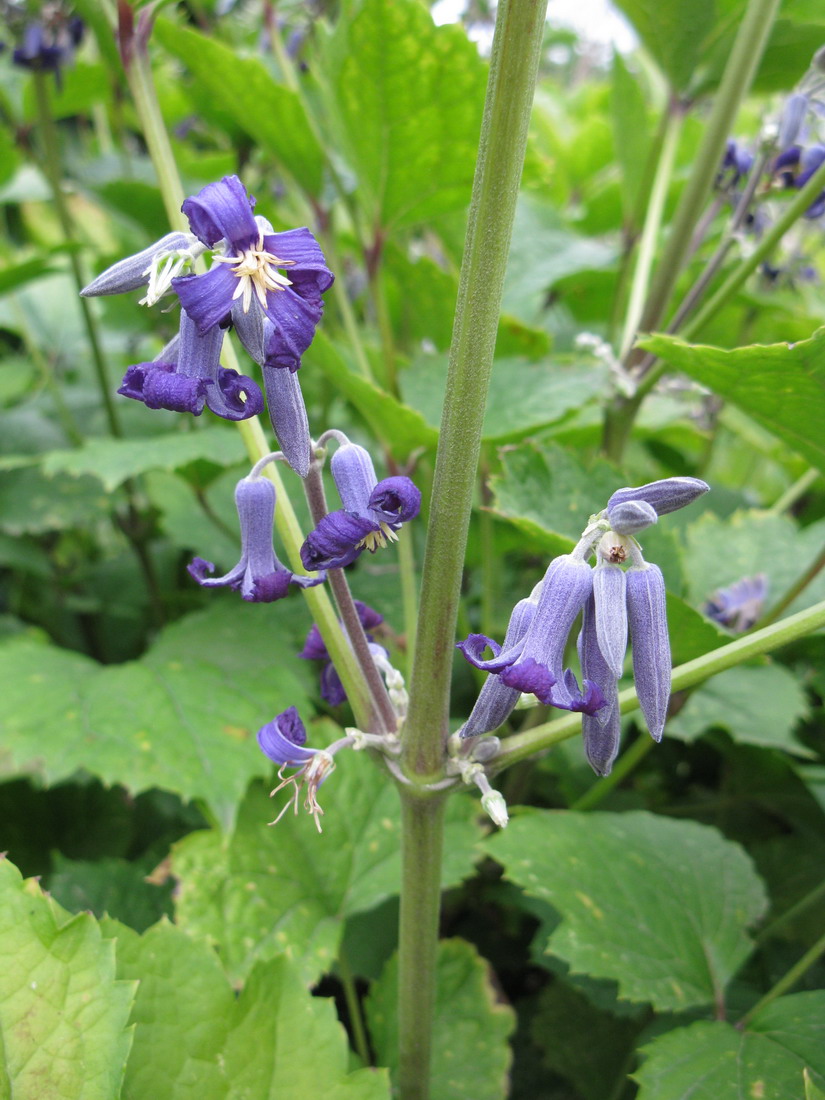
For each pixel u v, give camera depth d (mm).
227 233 96
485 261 111
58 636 371
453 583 125
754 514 302
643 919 197
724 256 240
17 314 395
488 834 255
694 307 253
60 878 237
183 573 389
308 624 296
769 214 261
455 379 117
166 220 365
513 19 99
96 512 338
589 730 121
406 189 245
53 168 334
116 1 174
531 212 362
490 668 113
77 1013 132
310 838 219
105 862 246
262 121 251
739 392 178
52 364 466
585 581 116
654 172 309
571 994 249
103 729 217
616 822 224
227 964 190
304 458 112
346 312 284
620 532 115
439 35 206
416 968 163
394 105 222
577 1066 234
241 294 96
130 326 427
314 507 129
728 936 200
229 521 346
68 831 286
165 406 100
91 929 138
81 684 235
